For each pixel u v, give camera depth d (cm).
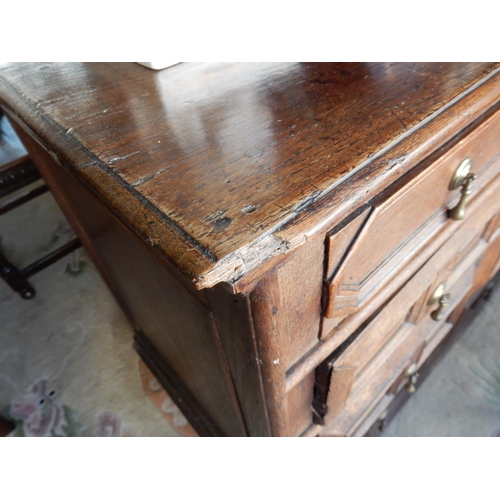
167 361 74
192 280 19
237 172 24
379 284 35
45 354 95
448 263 51
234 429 58
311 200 22
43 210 136
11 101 35
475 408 87
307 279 27
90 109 32
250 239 20
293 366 34
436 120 27
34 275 115
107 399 86
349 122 27
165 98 33
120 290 68
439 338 76
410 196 31
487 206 51
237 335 30
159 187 24
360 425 65
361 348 40
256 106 30
